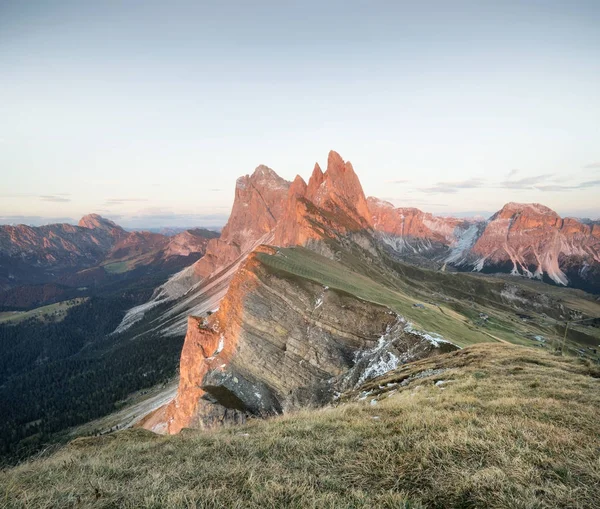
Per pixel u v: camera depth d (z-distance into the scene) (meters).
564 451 7.66
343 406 15.00
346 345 65.38
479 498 6.22
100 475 8.71
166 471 8.50
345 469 7.92
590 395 12.68
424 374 26.72
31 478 8.83
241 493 7.10
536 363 21.94
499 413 10.91
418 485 6.99
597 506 5.86
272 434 10.81
